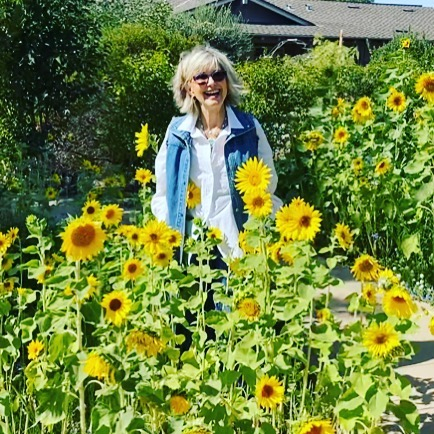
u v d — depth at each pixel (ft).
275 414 9.43
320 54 37.83
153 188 26.17
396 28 105.50
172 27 60.08
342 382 9.57
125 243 12.89
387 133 20.36
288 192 22.95
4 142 26.55
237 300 9.18
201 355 9.25
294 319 9.25
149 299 9.52
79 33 27.17
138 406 8.69
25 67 26.53
